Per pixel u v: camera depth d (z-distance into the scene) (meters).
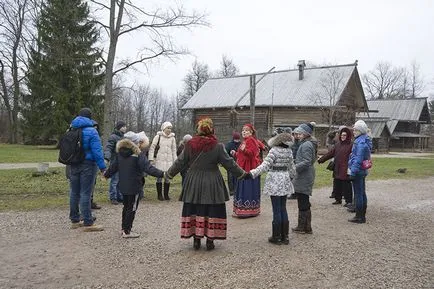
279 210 6.24
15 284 4.47
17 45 38.75
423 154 44.62
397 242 6.56
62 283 4.52
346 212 9.09
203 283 4.55
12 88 40.97
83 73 32.41
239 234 6.87
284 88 39.38
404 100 56.50
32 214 7.93
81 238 6.31
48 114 34.00
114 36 14.48
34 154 25.77
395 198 11.52
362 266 5.29
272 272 4.98
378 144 46.56
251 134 8.45
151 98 73.94
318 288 4.52
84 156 6.66
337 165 9.57
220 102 41.66
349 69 38.50
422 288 4.57
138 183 6.36
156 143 10.02
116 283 4.53
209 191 5.68
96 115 32.72
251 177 5.95
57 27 23.94
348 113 38.78
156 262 5.26
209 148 5.72
